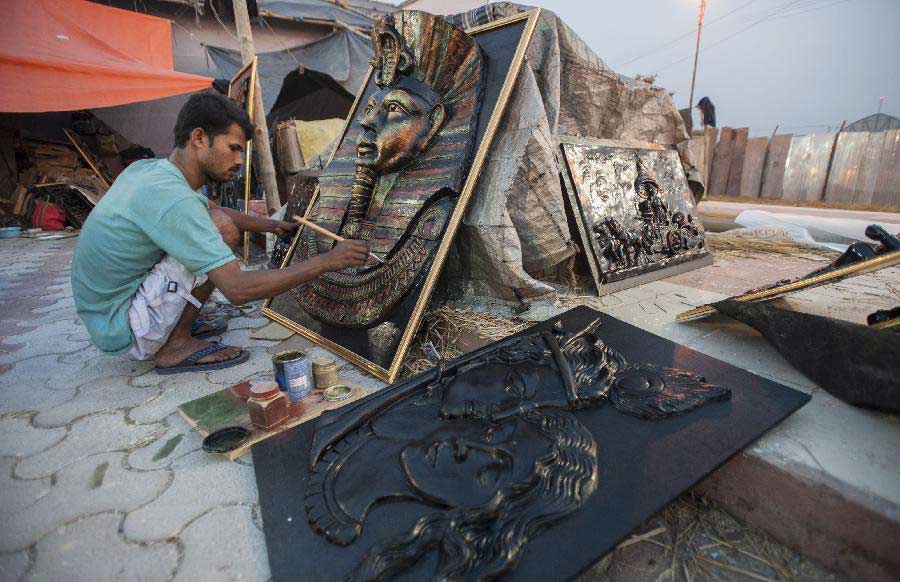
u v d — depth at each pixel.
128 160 9.55
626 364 1.58
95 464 1.50
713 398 1.40
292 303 2.70
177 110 9.31
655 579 1.17
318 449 1.34
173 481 1.41
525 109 2.29
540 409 1.37
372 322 2.20
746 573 1.18
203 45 8.24
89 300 1.99
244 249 4.43
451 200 2.19
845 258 1.69
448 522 1.04
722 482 1.37
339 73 8.84
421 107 2.36
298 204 3.64
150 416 1.78
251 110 4.67
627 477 1.16
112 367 2.24
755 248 4.16
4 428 1.72
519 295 2.41
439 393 1.52
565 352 1.60
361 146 2.45
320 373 1.85
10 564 1.13
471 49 2.33
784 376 1.67
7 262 5.16
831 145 10.36
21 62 5.64
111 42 6.82
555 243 2.55
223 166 2.01
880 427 1.35
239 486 1.39
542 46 2.63
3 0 5.90
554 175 2.36
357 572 0.98
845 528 1.13
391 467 1.23
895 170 9.39
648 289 2.83
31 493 1.37
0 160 8.30
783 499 1.24
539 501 1.08
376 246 2.37
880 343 1.33
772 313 1.69
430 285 2.06
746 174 12.04
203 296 2.18
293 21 9.76
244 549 1.16
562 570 0.96
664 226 3.18
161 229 1.75
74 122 8.85
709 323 2.17
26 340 2.65
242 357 2.26
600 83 3.11
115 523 1.25
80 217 8.12
